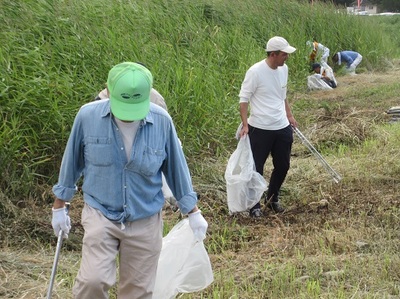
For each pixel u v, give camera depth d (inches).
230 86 471.8
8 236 251.0
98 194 161.2
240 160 285.1
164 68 398.9
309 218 281.1
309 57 653.9
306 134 418.0
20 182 289.4
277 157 293.6
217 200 308.8
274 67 286.0
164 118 162.1
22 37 356.2
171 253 180.7
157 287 177.9
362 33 789.9
